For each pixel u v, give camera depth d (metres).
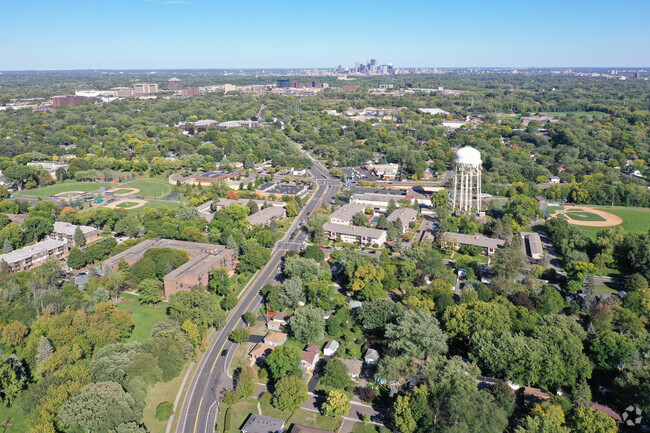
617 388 165.25
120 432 145.38
